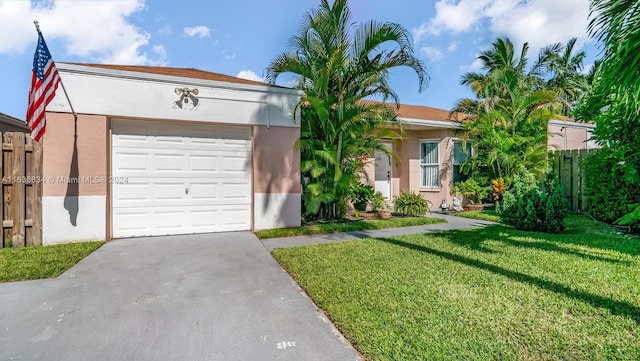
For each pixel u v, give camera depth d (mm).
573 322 2805
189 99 6930
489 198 12047
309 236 7047
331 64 7395
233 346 2590
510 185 10383
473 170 12164
